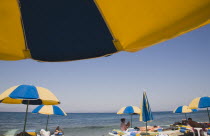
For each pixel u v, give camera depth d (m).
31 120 55.72
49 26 1.42
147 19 1.09
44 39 1.48
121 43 1.29
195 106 7.66
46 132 6.77
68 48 1.55
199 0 0.92
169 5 0.99
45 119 63.25
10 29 1.33
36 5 1.28
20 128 31.28
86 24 1.38
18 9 1.25
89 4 1.25
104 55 1.50
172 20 1.02
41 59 1.54
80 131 23.61
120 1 1.09
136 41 1.17
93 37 1.45
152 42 1.08
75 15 1.35
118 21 1.20
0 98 3.48
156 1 1.01
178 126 11.27
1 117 67.56
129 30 1.19
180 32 0.97
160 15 1.04
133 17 1.12
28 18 1.34
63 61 1.59
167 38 1.01
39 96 3.66
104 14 1.21
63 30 1.45
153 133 7.85
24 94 3.52
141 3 1.06
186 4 0.96
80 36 1.47
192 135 8.19
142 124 35.38
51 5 1.29
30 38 1.43
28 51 1.45
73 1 1.26
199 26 1.00
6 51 1.37
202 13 0.91
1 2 1.18
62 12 1.34
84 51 1.55
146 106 6.55
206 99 7.68
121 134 8.96
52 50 1.55
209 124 10.29
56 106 7.41
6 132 25.25
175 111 12.16
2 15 1.25
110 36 1.40
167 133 9.34
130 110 10.15
